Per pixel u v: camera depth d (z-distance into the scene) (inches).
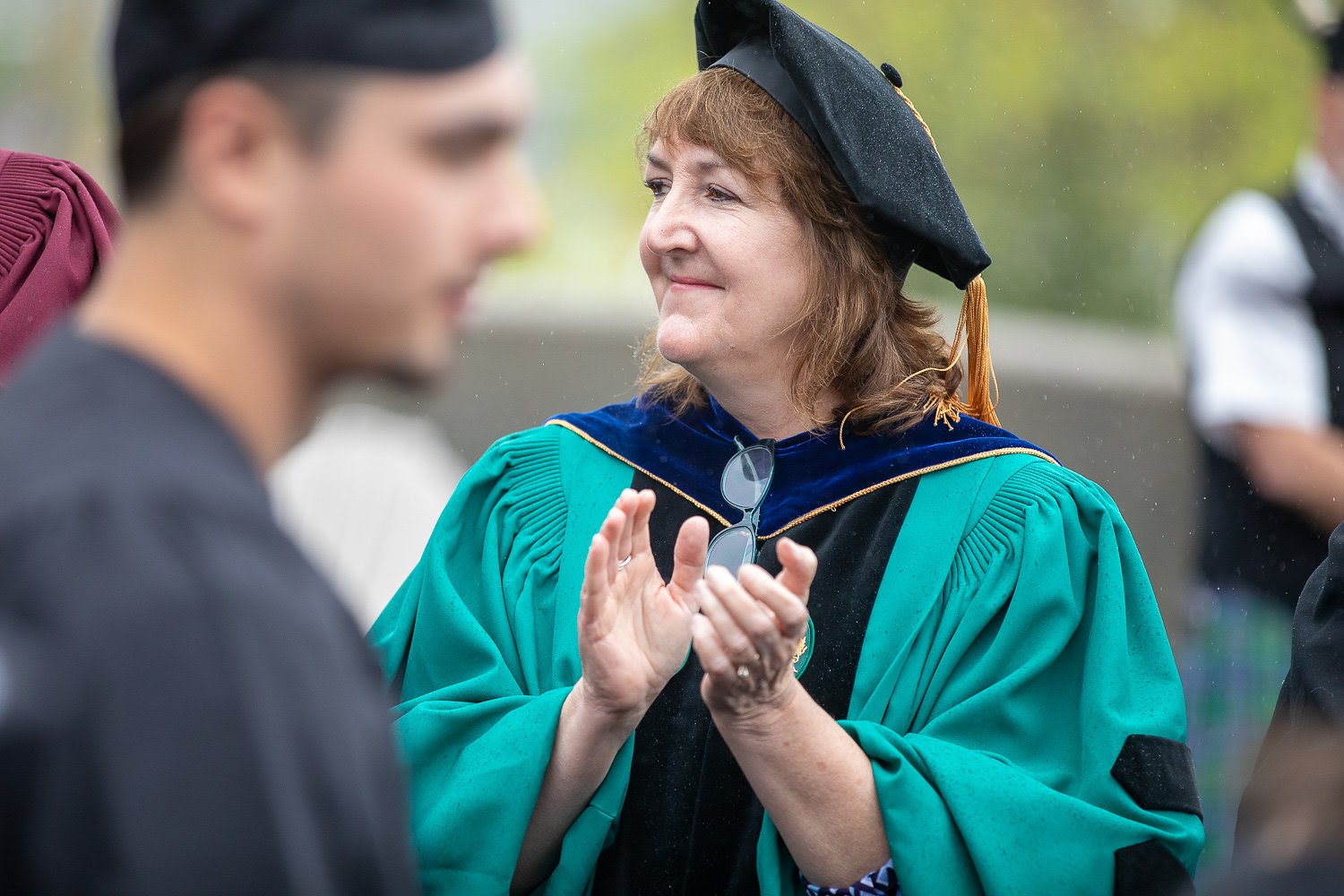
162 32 148.9
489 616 307.7
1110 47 1063.6
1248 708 519.2
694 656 297.7
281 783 134.0
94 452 140.9
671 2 1317.7
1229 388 518.3
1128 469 726.5
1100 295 1014.4
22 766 130.6
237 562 138.4
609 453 316.8
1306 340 513.0
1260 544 519.2
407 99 150.6
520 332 746.8
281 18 147.4
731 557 297.3
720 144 288.4
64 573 134.4
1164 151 1053.2
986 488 295.9
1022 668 281.0
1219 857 496.4
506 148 160.1
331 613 145.9
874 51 1077.8
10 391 149.6
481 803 274.1
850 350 299.6
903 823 260.7
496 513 319.6
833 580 291.7
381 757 148.3
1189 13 1066.7
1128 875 261.7
